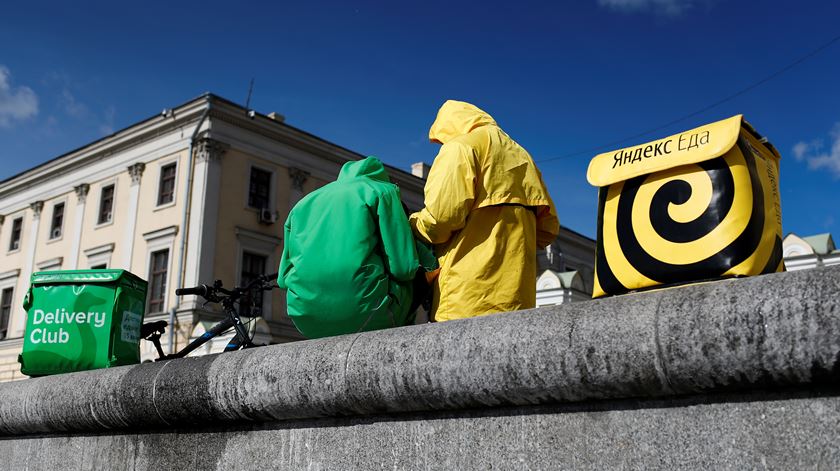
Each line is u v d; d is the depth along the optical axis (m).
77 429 3.51
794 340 1.66
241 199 27.92
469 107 3.43
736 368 1.73
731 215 2.32
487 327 2.20
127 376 3.26
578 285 15.94
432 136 3.55
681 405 1.88
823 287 1.66
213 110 27.33
